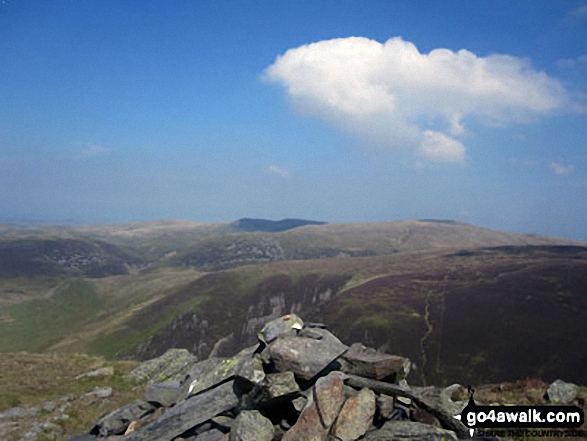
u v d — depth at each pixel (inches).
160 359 1157.1
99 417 834.8
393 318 5433.1
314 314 6914.4
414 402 557.0
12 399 914.1
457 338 4680.1
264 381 543.5
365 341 5078.7
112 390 1000.9
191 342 6702.8
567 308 4948.3
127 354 6491.1
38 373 1161.4
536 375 3782.0
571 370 3745.1
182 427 555.5
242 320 7352.4
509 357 4158.5
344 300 6604.3
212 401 581.3
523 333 4461.1
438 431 498.0
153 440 550.6
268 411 556.7
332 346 601.0
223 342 6712.6
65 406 885.2
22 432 738.8
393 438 493.7
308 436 490.9
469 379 3964.1
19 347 7470.5
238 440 502.6
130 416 672.4
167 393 690.2
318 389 514.3
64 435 747.4
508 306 5231.3
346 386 553.0
